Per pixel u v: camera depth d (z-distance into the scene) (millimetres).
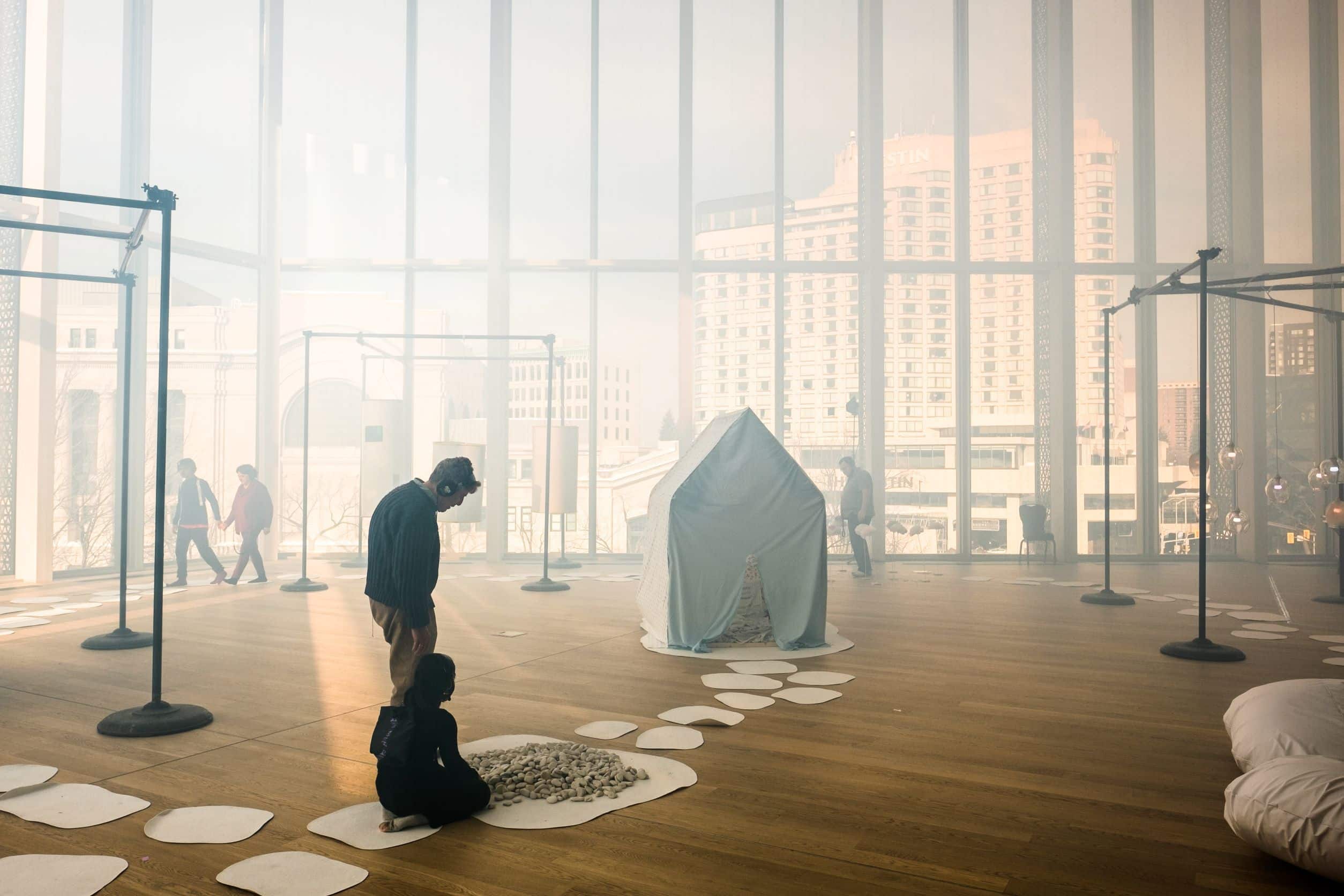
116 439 11578
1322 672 5953
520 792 3545
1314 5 13242
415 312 13781
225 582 10609
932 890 2746
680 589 6754
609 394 13719
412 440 13703
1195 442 13492
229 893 2668
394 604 4059
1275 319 13242
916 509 13539
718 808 3424
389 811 3287
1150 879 2826
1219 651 6359
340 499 13656
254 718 4695
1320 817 2762
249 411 12906
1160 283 7676
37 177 10484
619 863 2910
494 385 13289
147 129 11805
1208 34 13547
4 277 10523
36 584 10297
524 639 7121
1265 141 13359
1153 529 13492
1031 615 8430
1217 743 4332
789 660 6375
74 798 3441
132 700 5051
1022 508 12875
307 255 13461
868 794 3600
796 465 7074
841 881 2801
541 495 12914
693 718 4746
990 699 5227
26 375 10438
